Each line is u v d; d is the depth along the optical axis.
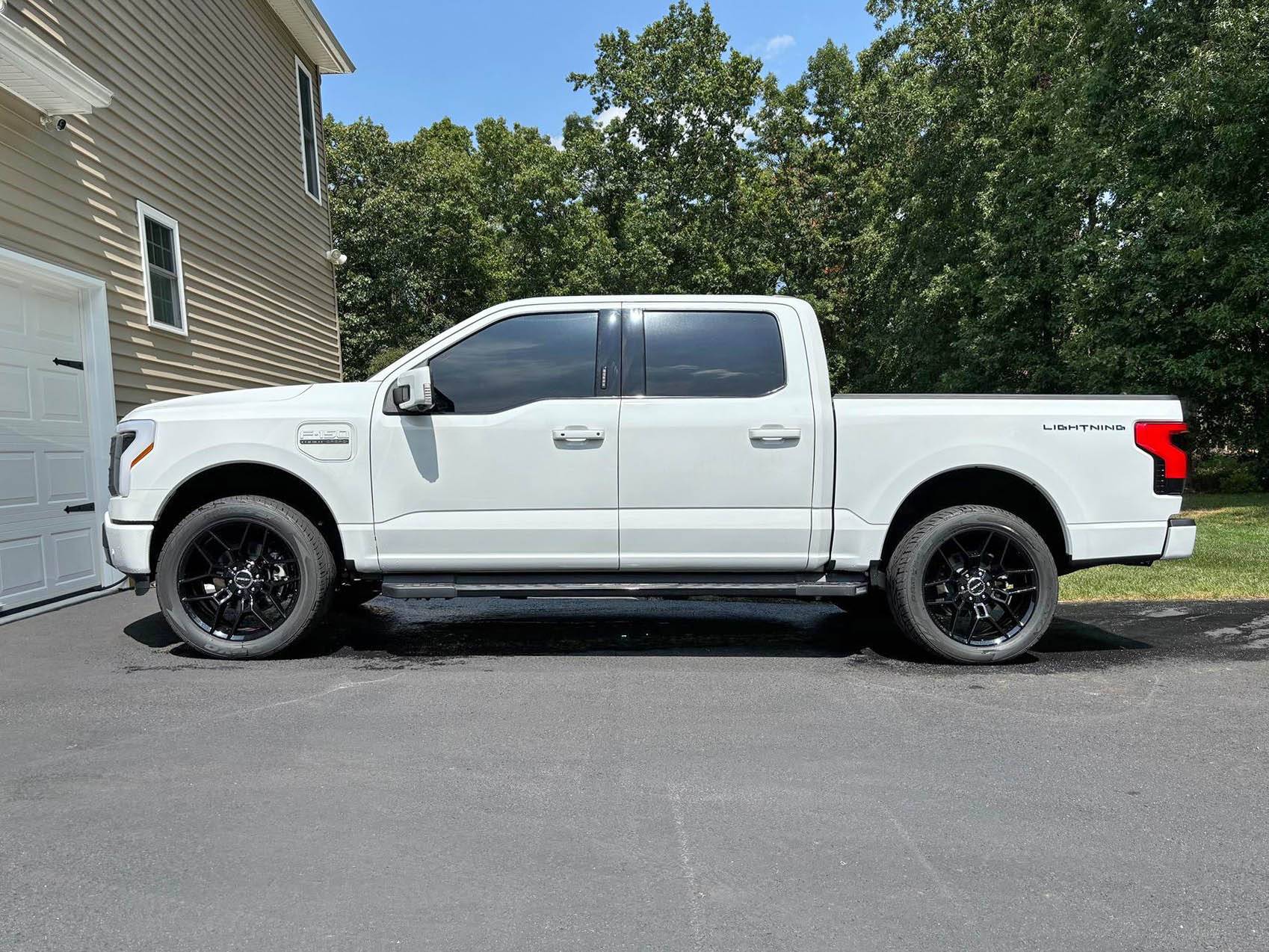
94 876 2.49
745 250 32.12
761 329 4.91
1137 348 13.95
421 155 33.34
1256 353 13.75
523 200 35.72
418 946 2.15
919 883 2.46
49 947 2.14
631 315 4.90
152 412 4.92
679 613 6.32
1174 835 2.76
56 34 7.64
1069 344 15.80
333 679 4.51
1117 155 14.75
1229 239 12.99
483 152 37.88
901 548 4.81
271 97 13.12
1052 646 5.22
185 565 4.88
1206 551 8.80
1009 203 18.52
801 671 4.70
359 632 5.68
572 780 3.18
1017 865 2.56
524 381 4.84
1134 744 3.56
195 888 2.43
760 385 4.83
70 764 3.33
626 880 2.48
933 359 23.50
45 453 7.10
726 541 4.79
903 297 26.08
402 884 2.45
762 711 3.98
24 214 7.05
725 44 32.88
